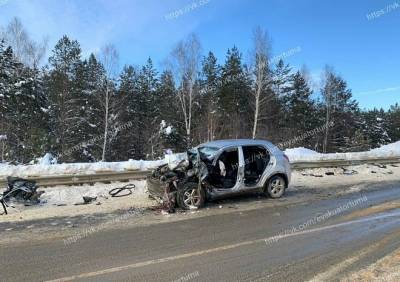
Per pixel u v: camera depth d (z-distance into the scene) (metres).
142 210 9.94
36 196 10.78
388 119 84.00
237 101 52.28
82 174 14.52
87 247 6.95
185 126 45.12
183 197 9.98
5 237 7.58
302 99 59.66
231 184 10.85
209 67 56.38
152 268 5.94
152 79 59.59
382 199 11.34
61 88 43.81
